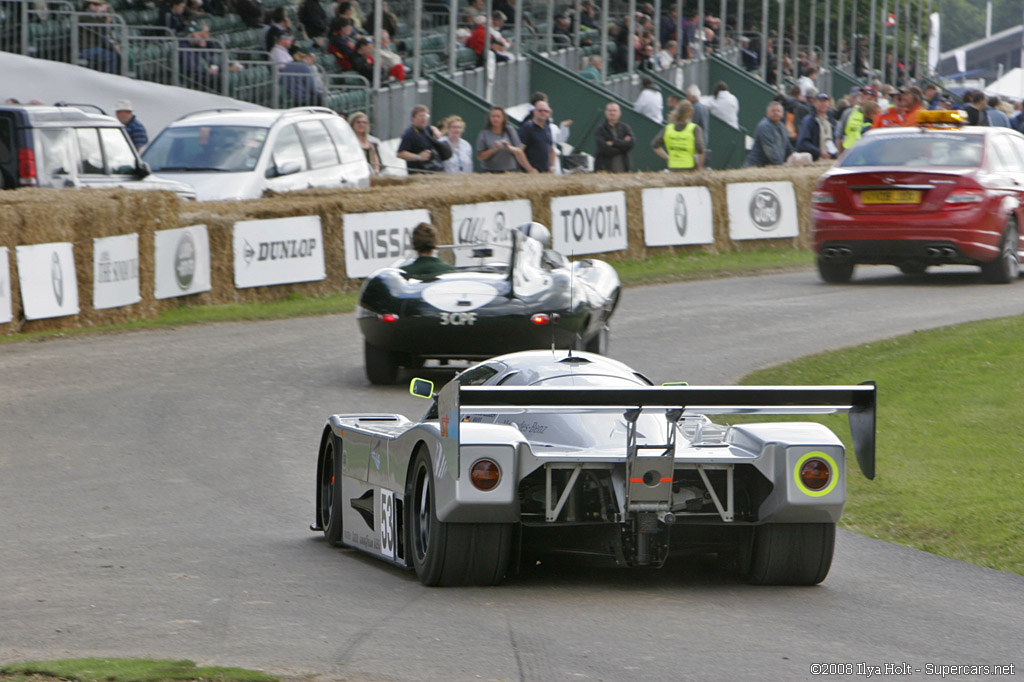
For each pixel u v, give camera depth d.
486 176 81.38
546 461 22.92
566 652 19.48
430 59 118.44
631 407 22.30
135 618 21.33
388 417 29.30
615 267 79.75
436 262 47.00
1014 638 21.19
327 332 58.28
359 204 69.56
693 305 65.38
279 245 66.94
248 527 29.72
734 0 198.75
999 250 68.56
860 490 34.16
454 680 17.95
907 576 25.94
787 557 24.17
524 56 126.81
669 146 92.00
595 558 24.70
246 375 48.31
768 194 89.94
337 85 103.62
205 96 89.69
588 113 122.44
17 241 55.22
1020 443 38.22
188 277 63.66
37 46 86.56
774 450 23.59
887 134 71.19
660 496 22.88
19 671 17.48
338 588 23.72
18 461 35.75
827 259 70.69
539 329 43.84
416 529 24.31
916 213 67.00
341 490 28.16
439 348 44.19
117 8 96.38
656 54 146.25
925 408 42.88
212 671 17.64
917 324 58.06
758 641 20.42
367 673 18.22
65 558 26.12
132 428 39.94
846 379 46.59
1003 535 29.47
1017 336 52.72
